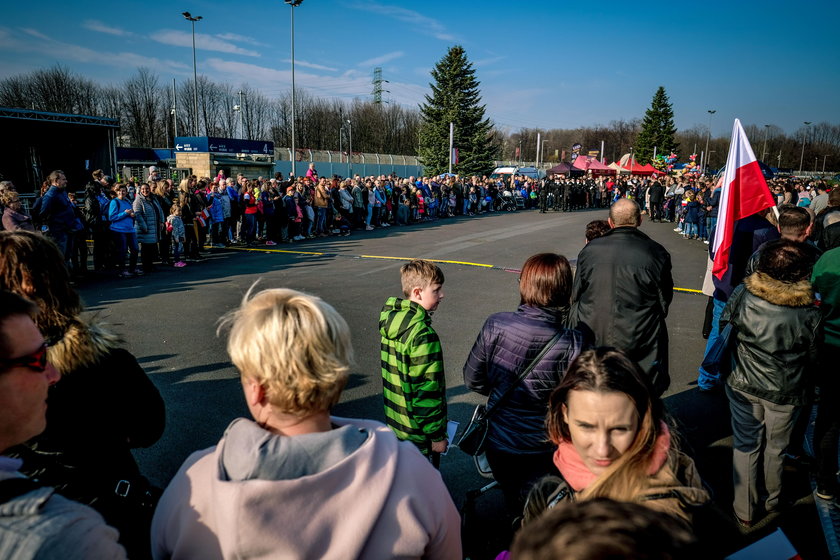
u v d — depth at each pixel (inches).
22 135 701.3
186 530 42.1
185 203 422.3
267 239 537.0
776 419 110.9
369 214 697.6
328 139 2731.3
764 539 48.1
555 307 95.7
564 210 1111.0
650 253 125.0
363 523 39.7
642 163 2709.2
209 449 47.6
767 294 106.5
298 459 40.1
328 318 46.3
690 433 156.9
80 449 60.5
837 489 126.4
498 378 95.5
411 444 49.7
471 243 569.3
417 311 99.6
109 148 763.4
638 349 126.8
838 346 122.6
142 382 67.9
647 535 25.7
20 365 43.1
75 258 353.7
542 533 27.8
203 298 305.9
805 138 3777.1
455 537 49.7
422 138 1872.5
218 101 2618.1
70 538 34.1
